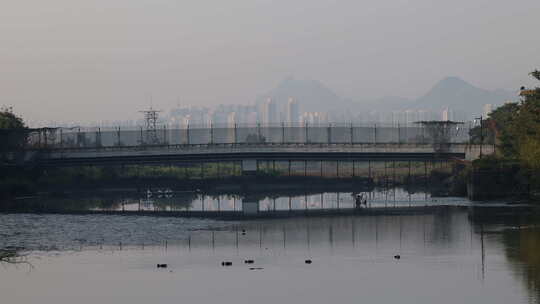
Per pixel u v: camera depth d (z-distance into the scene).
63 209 153.50
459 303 64.81
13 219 132.00
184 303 66.38
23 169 188.12
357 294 68.56
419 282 72.88
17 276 79.06
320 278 75.50
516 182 151.12
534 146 144.25
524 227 109.19
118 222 127.81
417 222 120.06
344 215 135.62
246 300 67.06
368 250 92.69
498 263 81.31
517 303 64.25
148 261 87.06
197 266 83.25
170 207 159.62
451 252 89.31
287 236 107.38
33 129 194.38
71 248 98.19
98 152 191.50
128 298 68.62
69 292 71.31
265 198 183.00
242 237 107.12
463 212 132.62
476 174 152.25
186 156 197.25
